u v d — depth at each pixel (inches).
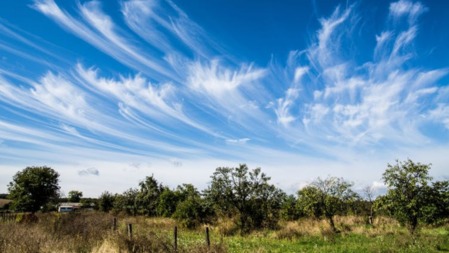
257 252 671.8
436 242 684.1
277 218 1176.2
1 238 548.1
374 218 1288.1
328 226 1011.9
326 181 1034.7
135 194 1948.8
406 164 771.4
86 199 2947.8
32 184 1849.2
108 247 527.5
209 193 1160.2
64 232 719.7
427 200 748.0
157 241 560.1
